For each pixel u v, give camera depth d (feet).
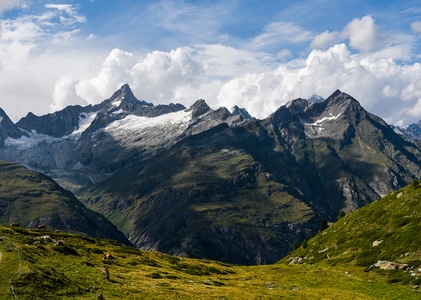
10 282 154.20
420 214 357.00
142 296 183.62
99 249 321.52
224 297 210.79
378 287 257.14
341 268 325.01
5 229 287.48
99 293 172.24
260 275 338.34
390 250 323.78
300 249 505.25
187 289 219.00
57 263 210.38
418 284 252.83
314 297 231.71
